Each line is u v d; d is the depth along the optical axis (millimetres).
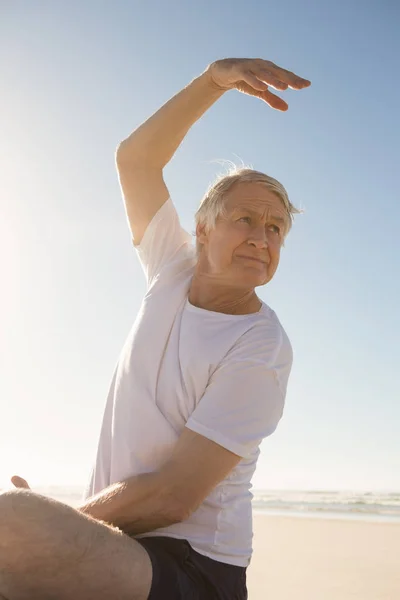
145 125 2379
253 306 2102
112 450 1936
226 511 1836
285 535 9070
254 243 2018
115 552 1528
